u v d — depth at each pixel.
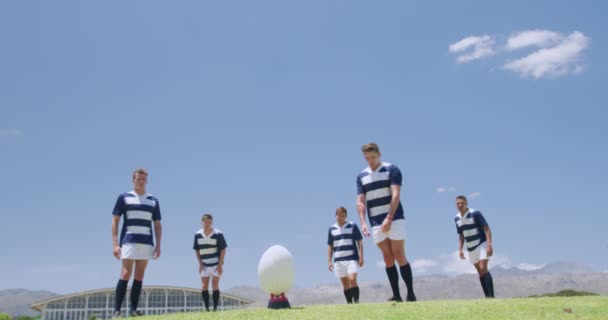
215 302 15.76
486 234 14.29
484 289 14.41
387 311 7.82
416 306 8.42
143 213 10.12
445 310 7.77
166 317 8.27
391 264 9.95
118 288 9.75
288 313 8.02
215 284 15.77
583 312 7.50
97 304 78.50
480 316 7.13
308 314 7.74
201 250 15.74
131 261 9.91
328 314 7.67
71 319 76.88
